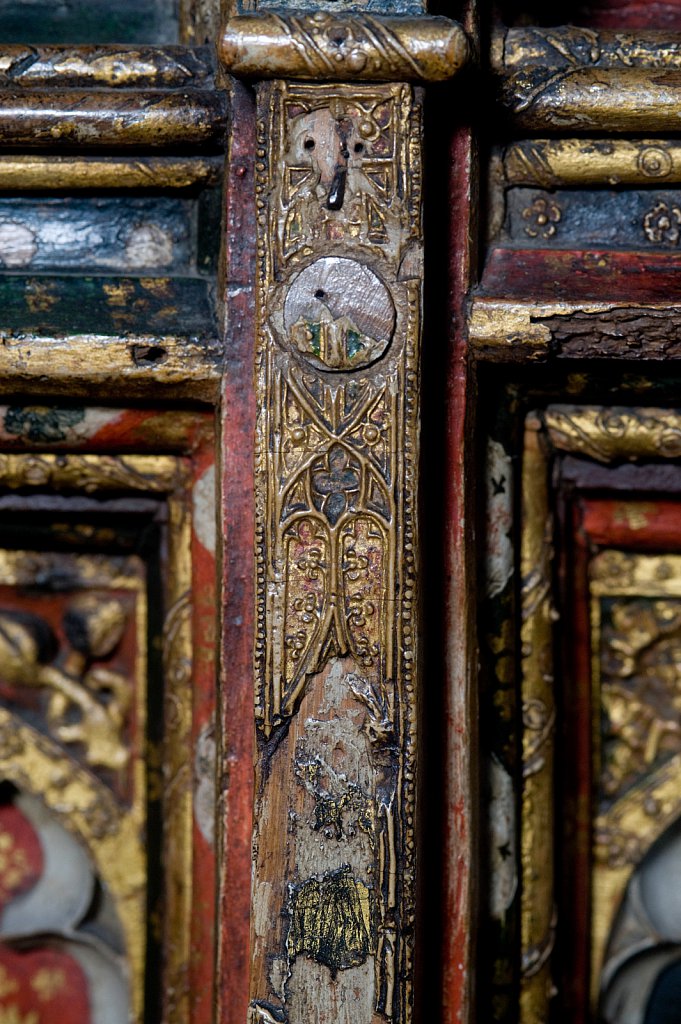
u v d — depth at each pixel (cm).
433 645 69
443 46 66
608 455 71
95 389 69
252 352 69
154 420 70
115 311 70
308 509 68
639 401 71
